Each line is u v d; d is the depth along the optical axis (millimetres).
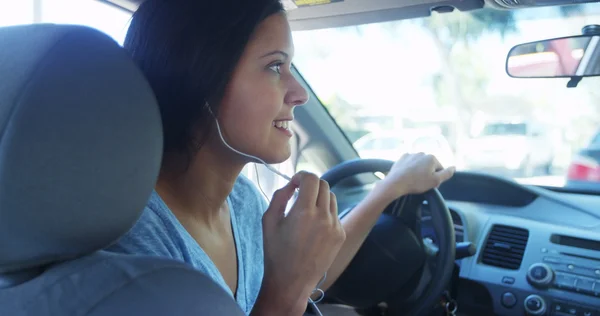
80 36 567
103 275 563
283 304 910
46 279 586
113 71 579
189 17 848
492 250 1952
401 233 1562
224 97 878
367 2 1691
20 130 527
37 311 561
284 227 914
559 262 1816
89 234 582
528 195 2059
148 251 787
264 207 1266
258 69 891
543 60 2002
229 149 918
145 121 603
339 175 1663
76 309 544
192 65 849
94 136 563
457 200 2178
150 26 880
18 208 542
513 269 1893
